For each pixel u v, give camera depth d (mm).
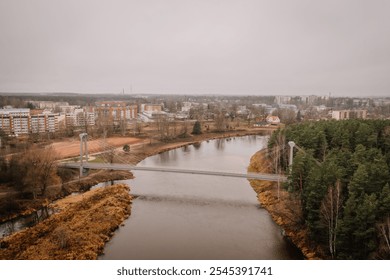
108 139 155875
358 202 45438
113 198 73250
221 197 80375
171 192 84125
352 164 60250
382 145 89750
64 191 80625
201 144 162750
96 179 91688
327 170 53406
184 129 181625
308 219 53312
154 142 153250
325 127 98000
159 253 51844
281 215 65562
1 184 76750
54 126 189000
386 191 45188
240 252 52656
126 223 63844
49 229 57625
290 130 98875
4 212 65938
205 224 63750
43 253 48875
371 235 42250
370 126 95688
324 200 48969
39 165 76438
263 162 105188
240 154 135000
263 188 84062
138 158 123438
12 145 120688
